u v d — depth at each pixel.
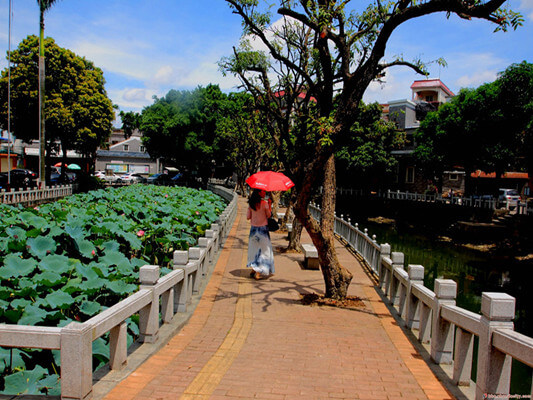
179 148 38.50
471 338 4.04
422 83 46.75
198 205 17.42
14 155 41.25
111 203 15.58
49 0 23.59
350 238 13.91
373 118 13.72
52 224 8.48
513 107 21.33
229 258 10.77
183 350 4.83
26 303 4.85
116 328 3.94
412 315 5.87
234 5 8.19
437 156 27.81
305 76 8.06
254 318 6.22
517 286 16.03
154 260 9.20
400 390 3.95
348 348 5.12
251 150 24.36
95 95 31.00
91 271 5.82
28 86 28.12
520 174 41.06
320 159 6.65
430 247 24.20
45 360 4.30
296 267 10.25
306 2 7.05
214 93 40.62
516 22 5.36
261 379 4.08
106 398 3.47
